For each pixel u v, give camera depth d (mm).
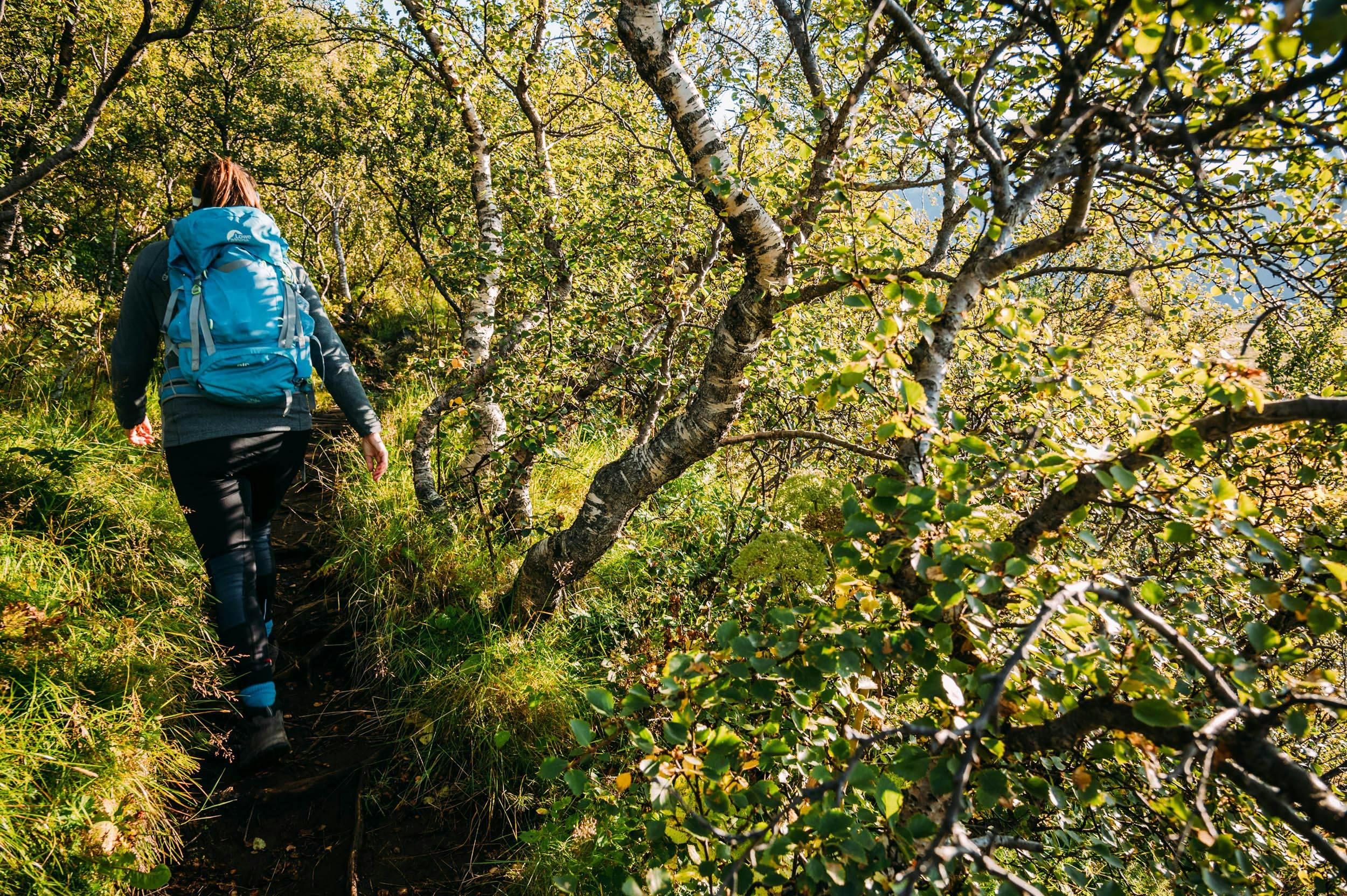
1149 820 1874
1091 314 3816
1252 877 1500
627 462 3041
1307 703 1122
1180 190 2260
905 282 1695
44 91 6707
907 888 964
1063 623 1360
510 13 4953
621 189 4770
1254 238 2496
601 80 4953
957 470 1432
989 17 2451
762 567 2002
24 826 1934
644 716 2564
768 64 3480
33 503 3059
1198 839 1186
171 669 2756
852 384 1442
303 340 2758
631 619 3463
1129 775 1860
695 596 3270
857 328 4008
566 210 4594
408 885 2410
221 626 2635
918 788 1685
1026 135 1839
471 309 4906
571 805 2521
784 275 2438
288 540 4332
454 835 2600
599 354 4383
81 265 6938
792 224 2613
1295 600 1236
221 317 2566
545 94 5305
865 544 1633
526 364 3990
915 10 2557
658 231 4445
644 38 2285
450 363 4387
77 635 2531
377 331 10102
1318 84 1161
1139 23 1328
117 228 6977
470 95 5246
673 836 1487
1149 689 1325
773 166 3268
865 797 1624
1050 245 1748
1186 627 1501
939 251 2619
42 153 6371
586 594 3654
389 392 7164
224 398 2559
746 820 1576
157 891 2217
